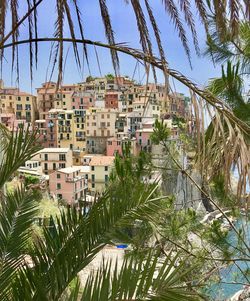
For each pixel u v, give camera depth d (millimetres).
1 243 1683
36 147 1535
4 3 1896
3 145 1866
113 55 1843
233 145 1632
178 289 1061
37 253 1524
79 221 1607
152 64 1749
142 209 1700
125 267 1108
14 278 1485
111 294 1069
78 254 1479
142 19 1779
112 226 1618
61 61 1844
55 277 1330
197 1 1761
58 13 1794
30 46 1939
